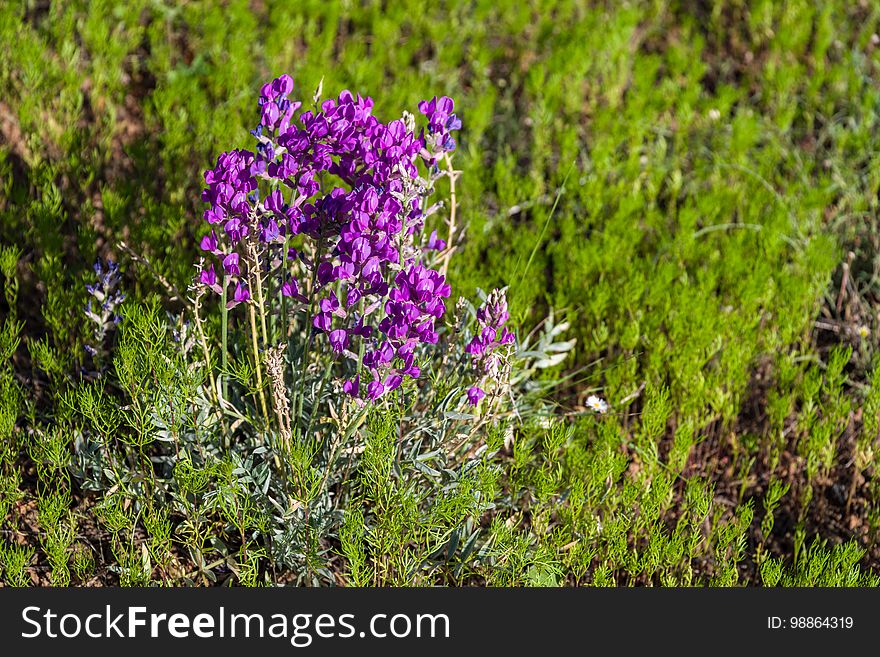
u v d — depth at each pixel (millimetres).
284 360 1459
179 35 1960
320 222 1384
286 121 1396
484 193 1787
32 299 1634
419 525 1427
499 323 1405
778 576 1438
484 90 1925
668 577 1462
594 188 1734
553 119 1885
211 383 1445
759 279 1616
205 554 1477
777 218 1705
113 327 1545
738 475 1590
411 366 1392
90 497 1498
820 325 1689
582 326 1635
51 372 1521
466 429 1474
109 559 1471
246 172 1382
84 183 1674
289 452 1419
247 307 1460
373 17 1991
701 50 2039
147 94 1876
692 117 1872
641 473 1495
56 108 1796
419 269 1359
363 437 1451
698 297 1594
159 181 1755
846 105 1941
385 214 1365
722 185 1796
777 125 1891
